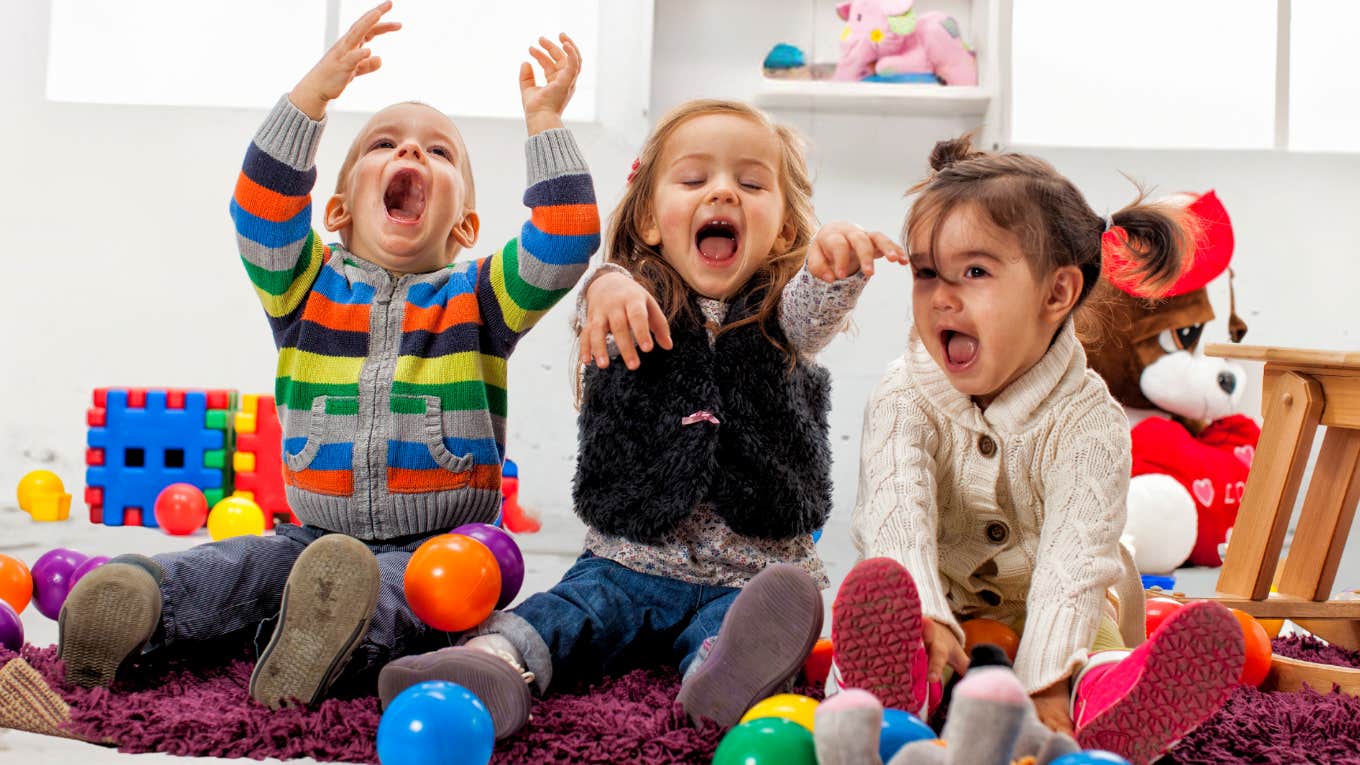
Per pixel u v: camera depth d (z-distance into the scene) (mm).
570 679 1177
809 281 1215
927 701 951
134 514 2580
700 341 1273
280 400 1371
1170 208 1231
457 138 1473
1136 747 830
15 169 3180
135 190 3180
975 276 1073
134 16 3244
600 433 1261
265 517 2557
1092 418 1116
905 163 3215
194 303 3186
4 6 3168
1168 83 3293
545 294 1343
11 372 3180
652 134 1370
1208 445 2691
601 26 3168
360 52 1303
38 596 1385
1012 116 3215
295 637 1016
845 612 853
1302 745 1022
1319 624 1623
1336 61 3283
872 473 1144
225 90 3271
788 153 1379
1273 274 3188
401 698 848
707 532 1231
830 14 3256
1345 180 3182
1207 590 2219
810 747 770
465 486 1311
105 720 968
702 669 982
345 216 1415
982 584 1204
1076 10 3289
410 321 1343
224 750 929
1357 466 1526
